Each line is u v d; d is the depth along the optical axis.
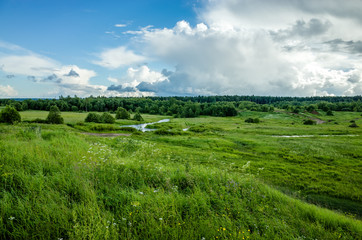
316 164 23.59
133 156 12.91
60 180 5.23
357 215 11.49
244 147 34.47
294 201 8.27
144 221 4.19
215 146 33.28
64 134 15.73
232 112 143.38
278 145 35.91
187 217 4.69
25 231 3.53
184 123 92.38
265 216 5.80
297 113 141.38
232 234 4.42
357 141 41.81
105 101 183.12
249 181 8.38
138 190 5.62
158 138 38.00
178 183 6.80
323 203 13.06
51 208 4.11
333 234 5.96
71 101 167.75
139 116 96.50
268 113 141.00
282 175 18.36
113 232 3.65
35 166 5.89
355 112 147.88
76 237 3.41
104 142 21.25
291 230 5.41
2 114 40.94
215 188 6.72
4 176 4.97
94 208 4.22
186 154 23.19
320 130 64.69
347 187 15.98
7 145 7.74
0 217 3.60
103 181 5.82
